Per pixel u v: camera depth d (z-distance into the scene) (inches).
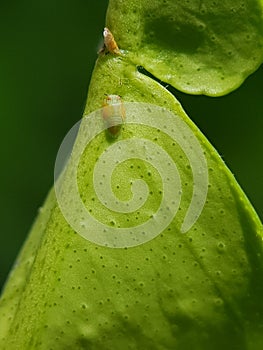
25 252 1.9
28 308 1.8
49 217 1.8
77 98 3.4
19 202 3.4
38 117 3.4
